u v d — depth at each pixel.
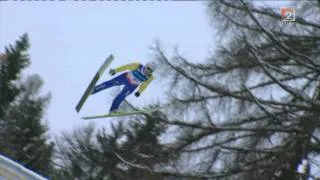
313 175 45.25
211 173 47.19
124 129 53.25
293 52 49.84
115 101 46.31
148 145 50.22
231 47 52.41
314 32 53.50
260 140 47.12
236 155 47.22
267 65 49.34
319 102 46.22
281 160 45.69
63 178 51.97
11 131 63.97
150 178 47.12
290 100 51.09
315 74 51.88
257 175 45.91
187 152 48.75
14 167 34.47
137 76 45.56
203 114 50.03
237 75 50.97
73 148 53.12
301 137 45.62
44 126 65.69
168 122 49.97
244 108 49.25
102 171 50.50
